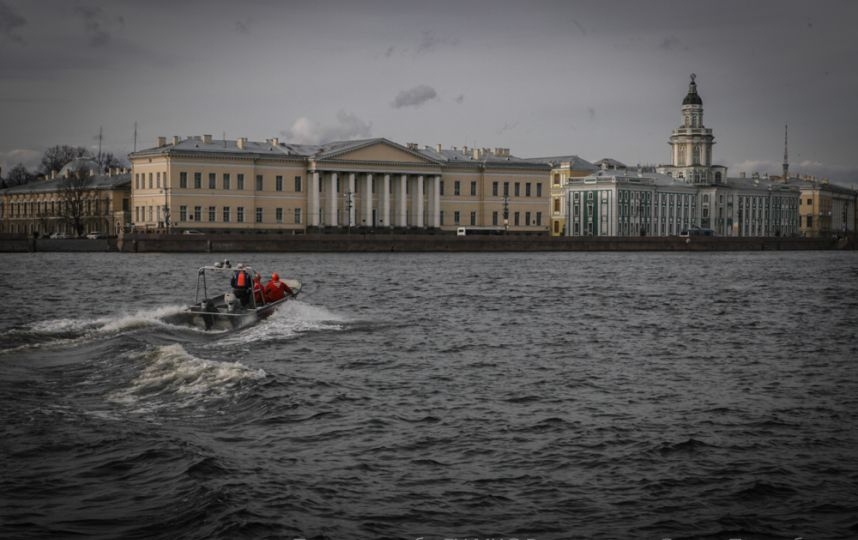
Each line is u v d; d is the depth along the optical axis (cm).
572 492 1662
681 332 3809
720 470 1786
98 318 4019
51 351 2856
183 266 8331
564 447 1928
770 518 1560
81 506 1559
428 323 4003
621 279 7269
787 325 4097
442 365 2875
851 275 8056
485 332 3719
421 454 1867
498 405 2305
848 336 3706
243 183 13862
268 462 1786
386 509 1570
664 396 2438
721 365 2952
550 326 3972
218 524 1483
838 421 2170
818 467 1809
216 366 2602
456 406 2286
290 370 2708
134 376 2488
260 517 1509
